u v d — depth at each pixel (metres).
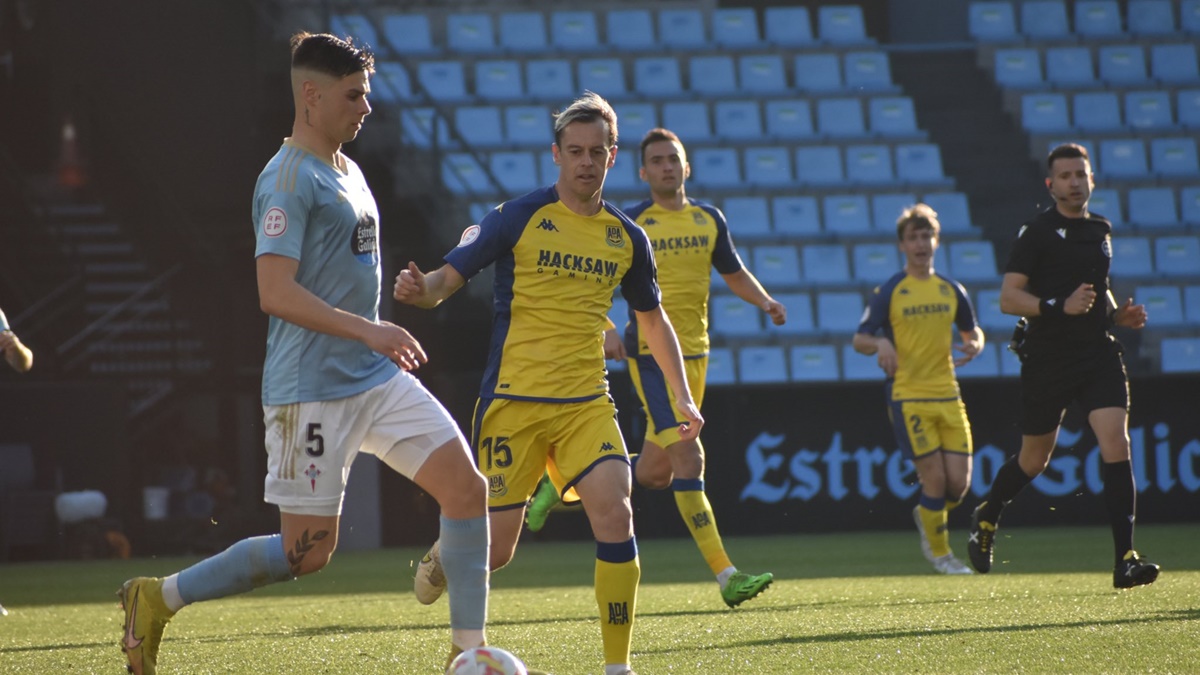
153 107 54.75
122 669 14.70
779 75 68.62
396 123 52.66
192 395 53.88
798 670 13.15
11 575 35.78
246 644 16.91
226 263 54.16
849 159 63.88
